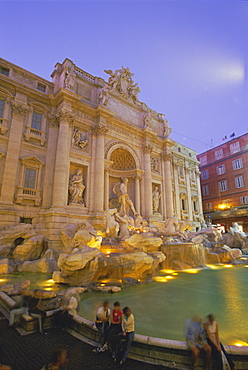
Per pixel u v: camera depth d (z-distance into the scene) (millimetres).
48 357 4891
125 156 29078
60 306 7004
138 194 27469
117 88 28969
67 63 23172
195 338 4508
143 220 25172
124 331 4887
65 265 10789
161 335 5609
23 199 18734
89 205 21891
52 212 18359
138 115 30688
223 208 42906
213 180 46125
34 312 6371
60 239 17844
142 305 8016
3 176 18047
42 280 11828
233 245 27656
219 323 6414
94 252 11930
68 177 20922
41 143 20781
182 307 7785
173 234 22172
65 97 21625
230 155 43156
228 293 9578
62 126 21219
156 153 32219
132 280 11281
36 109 21375
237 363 4328
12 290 8859
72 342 5570
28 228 17312
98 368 4500
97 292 9766
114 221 19750
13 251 15758
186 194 37656
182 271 15133
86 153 23125
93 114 24438
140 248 16000
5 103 19422
